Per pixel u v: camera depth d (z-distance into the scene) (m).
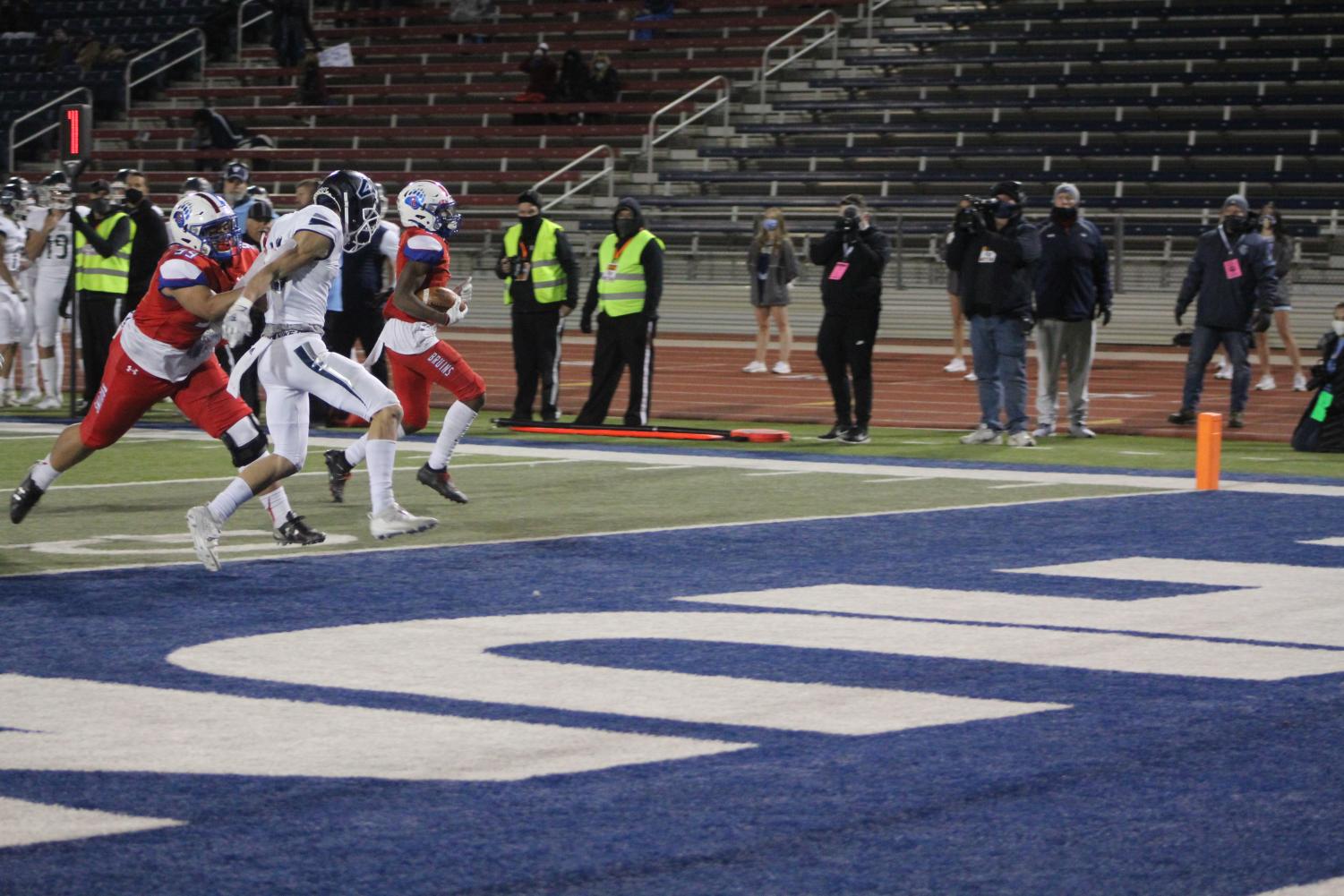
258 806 11.09
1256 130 73.69
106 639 16.45
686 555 22.16
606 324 38.91
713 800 11.30
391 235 37.12
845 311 37.09
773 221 55.62
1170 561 22.00
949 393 50.28
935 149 77.06
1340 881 9.80
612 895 9.49
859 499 28.12
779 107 82.81
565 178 80.81
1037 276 38.44
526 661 15.62
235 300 19.98
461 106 88.25
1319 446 36.81
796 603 18.73
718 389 51.41
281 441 21.45
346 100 92.56
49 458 21.97
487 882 9.68
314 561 21.41
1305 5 79.50
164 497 27.59
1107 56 80.38
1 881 9.64
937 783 11.74
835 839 10.51
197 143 87.69
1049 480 31.23
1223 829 10.79
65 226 42.25
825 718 13.58
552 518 25.58
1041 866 10.05
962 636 16.97
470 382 26.39
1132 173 72.88
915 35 85.44
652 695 14.31
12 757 12.19
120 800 11.20
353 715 13.50
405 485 29.55
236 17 98.44
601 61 85.75
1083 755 12.51
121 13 100.31
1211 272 40.62
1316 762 12.41
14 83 95.19
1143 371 58.09
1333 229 64.69
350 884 9.62
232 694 14.19
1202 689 14.77
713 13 92.25
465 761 12.19
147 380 20.94
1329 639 17.05
